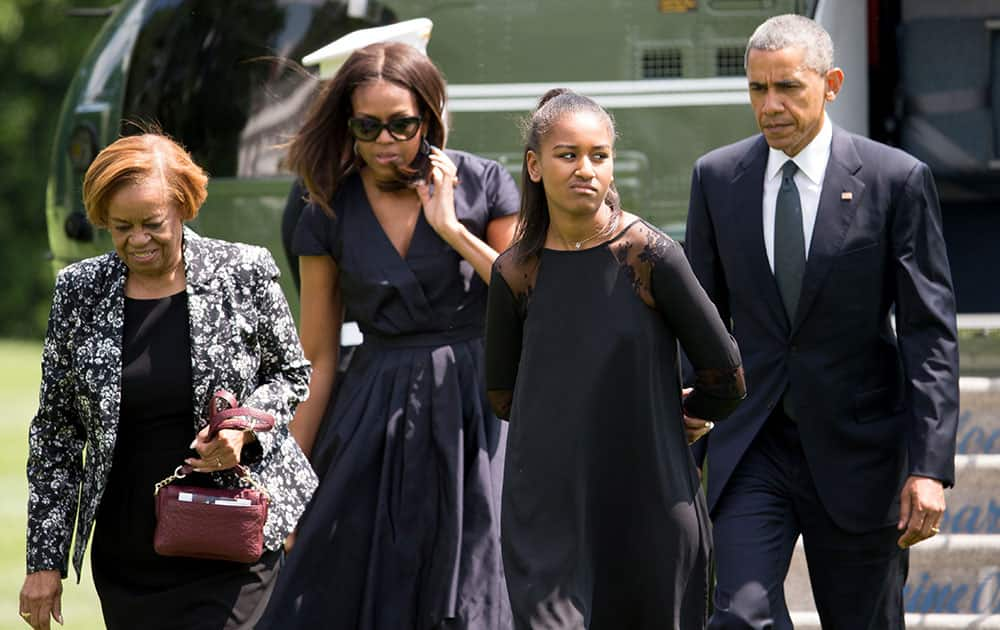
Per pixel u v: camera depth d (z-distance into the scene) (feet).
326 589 55.36
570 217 47.62
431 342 56.90
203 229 88.74
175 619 51.80
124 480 51.65
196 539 50.47
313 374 59.26
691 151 81.87
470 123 82.58
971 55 86.69
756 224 56.44
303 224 58.13
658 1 81.66
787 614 55.01
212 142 88.84
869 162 55.93
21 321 316.60
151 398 51.01
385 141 55.93
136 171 49.70
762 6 81.25
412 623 55.11
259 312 52.34
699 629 49.98
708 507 56.54
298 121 88.12
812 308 55.72
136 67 89.92
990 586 70.03
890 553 57.00
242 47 88.48
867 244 55.52
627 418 48.16
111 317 51.11
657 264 47.80
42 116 321.93
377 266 56.70
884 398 56.59
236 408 50.49
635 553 48.67
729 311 58.90
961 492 71.92
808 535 57.06
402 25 68.33
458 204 57.67
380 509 55.52
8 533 110.11
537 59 82.33
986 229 89.10
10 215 318.65
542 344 48.47
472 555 55.11
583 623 47.91
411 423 56.03
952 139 87.20
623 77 82.07
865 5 80.84
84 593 97.71
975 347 82.23
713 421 51.57
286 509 52.44
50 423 52.47
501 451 56.65
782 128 54.95
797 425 56.24
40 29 321.93
